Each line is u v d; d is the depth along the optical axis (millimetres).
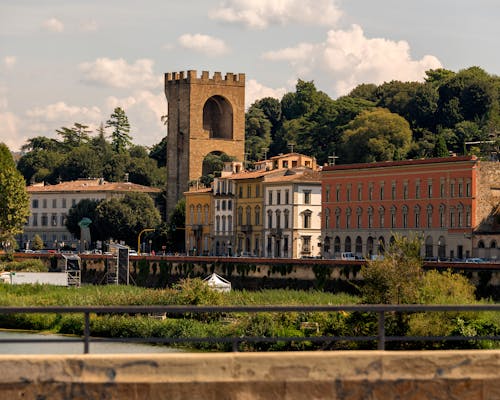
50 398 38781
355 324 134375
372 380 39844
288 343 135500
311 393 39562
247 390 39344
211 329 149875
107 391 38938
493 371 40344
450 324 134750
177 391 39094
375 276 157500
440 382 40125
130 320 161125
